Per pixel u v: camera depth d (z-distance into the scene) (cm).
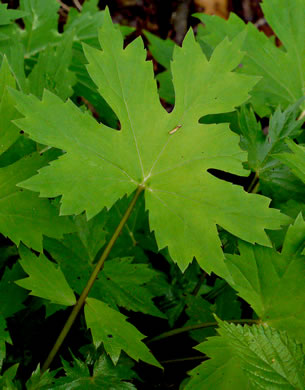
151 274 60
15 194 55
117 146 54
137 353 52
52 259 62
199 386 52
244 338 54
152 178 55
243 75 55
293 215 61
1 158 57
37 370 53
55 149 56
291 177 62
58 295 54
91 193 53
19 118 54
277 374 52
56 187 52
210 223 54
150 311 59
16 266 58
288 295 55
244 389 52
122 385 54
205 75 55
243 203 54
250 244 55
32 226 54
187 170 55
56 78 63
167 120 55
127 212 55
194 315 62
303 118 62
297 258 54
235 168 55
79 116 53
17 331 61
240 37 56
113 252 65
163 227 54
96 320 53
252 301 55
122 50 54
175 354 63
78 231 60
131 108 55
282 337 54
